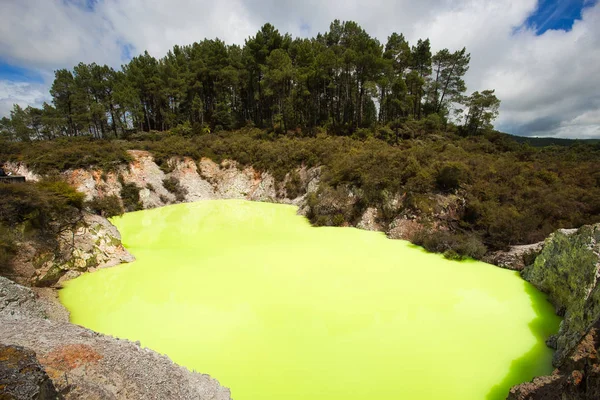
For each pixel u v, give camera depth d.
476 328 11.46
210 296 13.70
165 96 54.06
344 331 11.19
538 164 26.17
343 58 45.38
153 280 15.28
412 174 24.48
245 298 13.48
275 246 20.56
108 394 6.26
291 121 50.28
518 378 9.04
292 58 58.50
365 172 26.70
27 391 4.30
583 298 10.20
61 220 16.30
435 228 21.27
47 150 35.16
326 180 30.30
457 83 48.34
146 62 58.12
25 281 13.68
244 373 9.12
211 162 41.59
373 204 25.50
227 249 19.95
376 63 43.69
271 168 39.53
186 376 8.00
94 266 16.36
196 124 54.31
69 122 54.12
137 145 40.00
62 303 13.15
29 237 14.70
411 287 14.66
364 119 50.81
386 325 11.57
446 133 42.56
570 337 9.33
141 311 12.48
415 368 9.41
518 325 11.69
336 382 8.84
